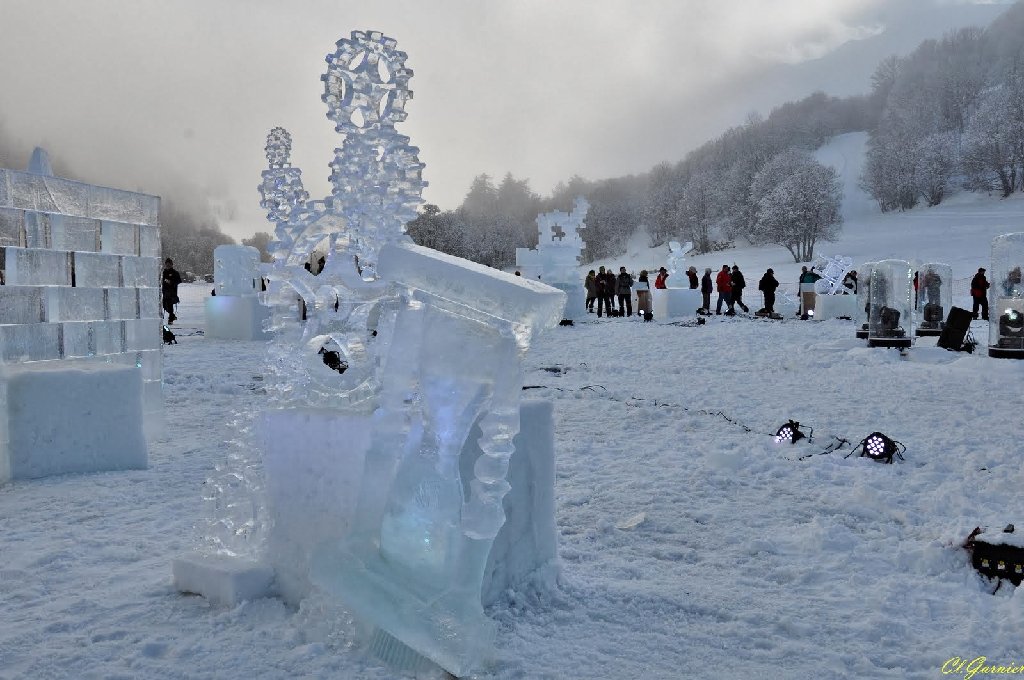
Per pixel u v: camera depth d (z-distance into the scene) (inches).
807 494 251.9
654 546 203.8
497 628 143.3
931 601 162.9
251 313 867.4
